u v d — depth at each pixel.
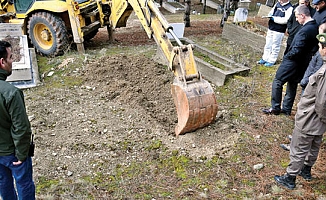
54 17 7.06
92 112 4.93
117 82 5.76
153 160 3.86
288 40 4.99
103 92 5.55
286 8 6.13
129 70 6.15
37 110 4.95
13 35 6.43
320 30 3.72
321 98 2.90
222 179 3.55
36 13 7.23
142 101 5.21
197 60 6.17
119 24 6.89
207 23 11.38
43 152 3.98
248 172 3.66
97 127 4.53
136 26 11.62
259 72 6.38
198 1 19.94
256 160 3.86
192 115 4.07
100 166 3.77
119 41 8.89
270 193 3.35
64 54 7.24
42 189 3.38
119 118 4.77
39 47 7.42
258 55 7.25
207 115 4.20
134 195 3.32
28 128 2.55
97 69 6.10
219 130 4.36
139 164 3.80
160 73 6.08
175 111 4.95
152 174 3.63
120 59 6.40
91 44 8.47
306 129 3.10
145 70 6.15
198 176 3.60
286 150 4.05
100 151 4.04
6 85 2.45
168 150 4.03
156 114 4.91
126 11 6.56
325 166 3.78
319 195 3.32
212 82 5.93
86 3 7.57
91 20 7.87
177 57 4.20
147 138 4.29
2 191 2.88
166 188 3.43
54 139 4.25
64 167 3.74
